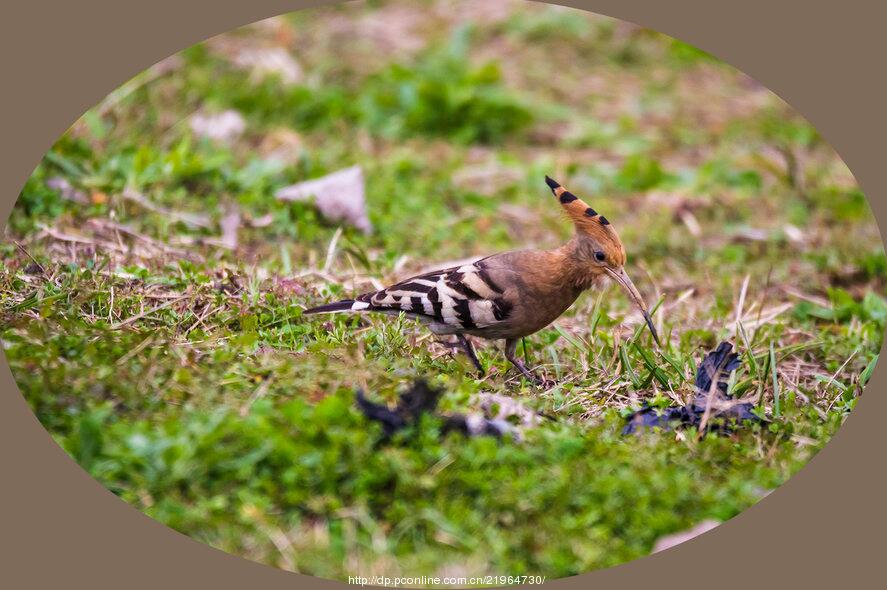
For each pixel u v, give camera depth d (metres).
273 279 14.18
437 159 18.66
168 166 16.38
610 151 19.47
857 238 16.61
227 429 11.04
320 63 20.69
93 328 12.70
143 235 15.09
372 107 19.61
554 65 21.86
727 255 16.27
